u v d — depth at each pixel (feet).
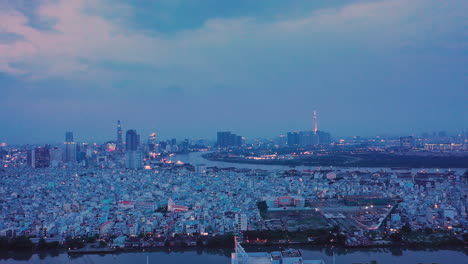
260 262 629.10
